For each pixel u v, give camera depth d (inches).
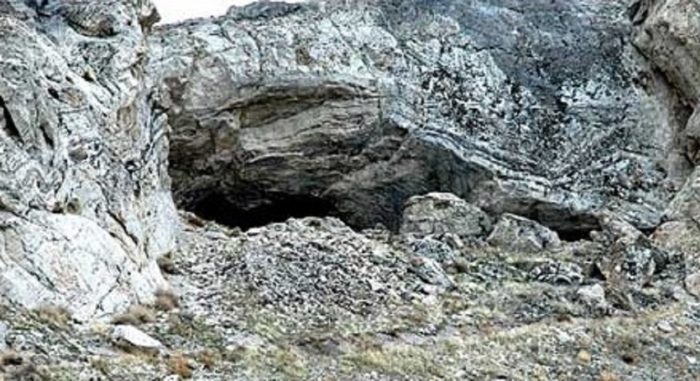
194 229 1127.6
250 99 1302.9
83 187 828.0
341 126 1327.5
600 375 816.3
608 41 1454.2
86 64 930.1
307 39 1344.7
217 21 1346.0
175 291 875.4
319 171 1350.9
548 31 1457.9
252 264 951.6
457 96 1371.8
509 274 1107.9
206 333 766.5
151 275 864.3
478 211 1301.7
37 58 842.2
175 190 1330.0
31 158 777.6
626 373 835.4
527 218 1346.0
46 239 749.9
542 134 1379.2
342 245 1076.5
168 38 1294.3
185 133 1291.8
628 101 1408.7
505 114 1380.4
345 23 1382.9
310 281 943.0
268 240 1069.1
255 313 845.8
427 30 1413.6
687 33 1305.4
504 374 777.6
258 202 1386.6
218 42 1307.8
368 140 1339.8
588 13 1488.7
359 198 1373.0
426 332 871.1
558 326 924.0
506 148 1358.3
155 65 1263.5
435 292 994.7
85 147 848.3
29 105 789.2
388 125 1331.2
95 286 764.0
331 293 930.1
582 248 1225.4
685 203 1245.7
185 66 1277.1
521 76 1413.6
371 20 1398.9
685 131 1322.6
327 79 1316.4
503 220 1264.8
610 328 933.8
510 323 930.1
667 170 1365.7
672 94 1395.2
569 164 1362.0
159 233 978.7
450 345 831.1
